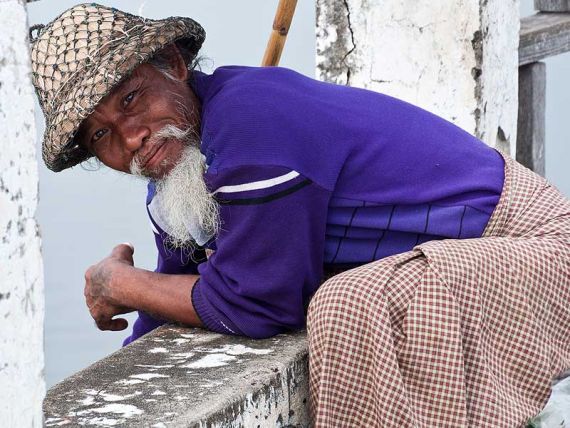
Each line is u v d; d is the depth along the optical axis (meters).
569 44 6.02
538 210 3.17
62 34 2.97
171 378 2.86
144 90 3.01
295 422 3.02
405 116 3.25
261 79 3.10
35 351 2.07
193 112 3.11
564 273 3.03
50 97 2.98
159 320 3.58
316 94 3.16
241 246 3.04
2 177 1.94
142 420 2.58
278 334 3.18
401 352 2.85
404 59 4.84
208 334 3.21
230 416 2.69
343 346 2.84
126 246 3.52
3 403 1.99
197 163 3.04
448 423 2.83
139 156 3.05
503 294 2.95
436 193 3.12
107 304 3.34
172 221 3.17
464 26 4.69
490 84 4.83
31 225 2.03
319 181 2.99
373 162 3.11
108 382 2.84
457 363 2.82
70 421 2.59
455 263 2.90
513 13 5.03
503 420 2.86
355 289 2.85
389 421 2.79
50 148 3.10
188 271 3.58
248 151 2.95
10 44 1.94
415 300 2.85
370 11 4.86
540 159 6.04
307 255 3.05
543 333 2.99
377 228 3.13
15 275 1.99
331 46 4.99
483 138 4.82
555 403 3.62
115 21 2.98
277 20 4.00
